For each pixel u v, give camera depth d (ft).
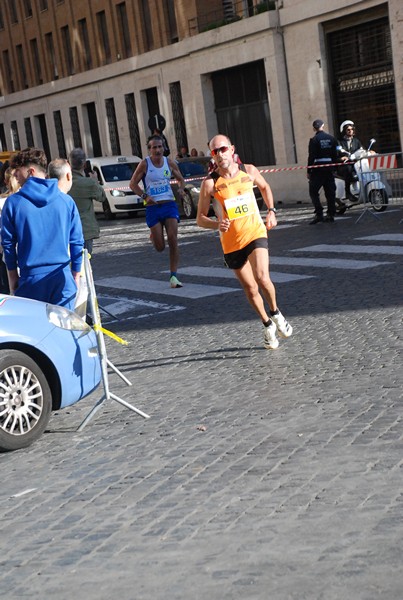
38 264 30.12
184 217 114.93
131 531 19.77
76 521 20.84
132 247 82.12
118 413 29.73
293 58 137.18
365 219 80.18
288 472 22.07
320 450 23.35
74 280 30.66
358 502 19.69
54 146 212.84
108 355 39.17
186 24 159.74
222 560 17.70
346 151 85.71
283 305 44.91
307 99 136.36
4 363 26.55
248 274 35.81
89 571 18.04
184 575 17.25
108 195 127.75
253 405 28.55
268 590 16.20
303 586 16.19
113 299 53.42
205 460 23.81
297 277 52.42
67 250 30.40
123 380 33.53
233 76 151.74
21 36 218.59
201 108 158.20
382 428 24.45
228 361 35.22
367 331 36.99
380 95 125.18
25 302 27.96
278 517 19.44
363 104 128.47
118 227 110.32
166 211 53.62
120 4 179.83
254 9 142.00
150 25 172.65
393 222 74.79
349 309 41.86
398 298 42.96
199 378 33.17
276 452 23.66
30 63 217.15
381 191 81.35
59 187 33.63
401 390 27.91
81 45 195.11
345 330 37.73
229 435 25.71
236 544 18.38
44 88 209.97
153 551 18.57
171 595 16.53
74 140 204.64
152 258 71.82
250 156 152.15
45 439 27.73
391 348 33.60
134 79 177.17
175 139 168.66
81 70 196.65
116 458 25.03
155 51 167.63
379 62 123.95
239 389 30.81
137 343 40.81
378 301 42.83
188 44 157.28
